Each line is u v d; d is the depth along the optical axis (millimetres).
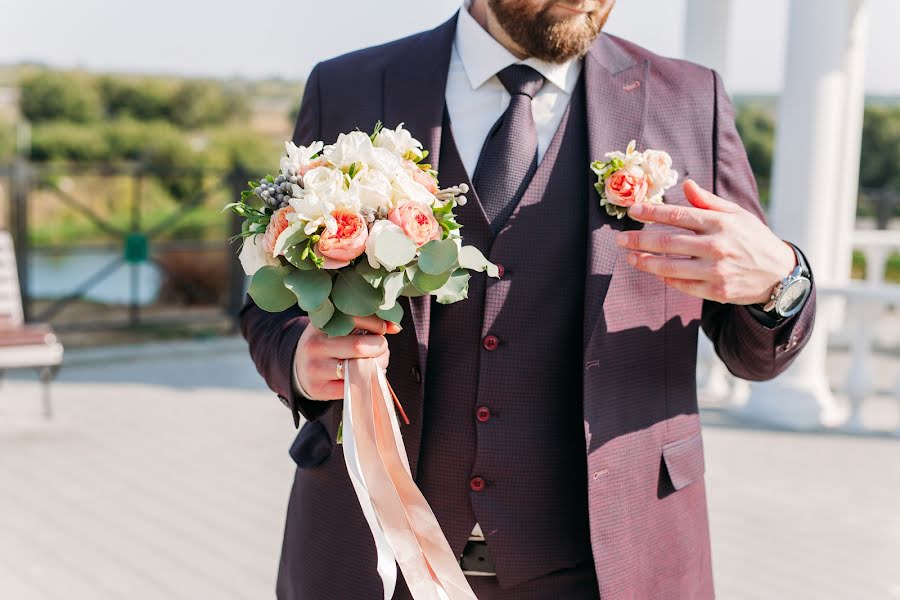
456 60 1831
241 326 1905
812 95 6012
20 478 5121
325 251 1418
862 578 4020
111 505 4762
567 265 1717
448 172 1761
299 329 1688
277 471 5348
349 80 1877
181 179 20422
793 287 1540
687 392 1791
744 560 4184
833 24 5922
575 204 1733
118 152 25969
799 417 6324
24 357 5930
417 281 1449
